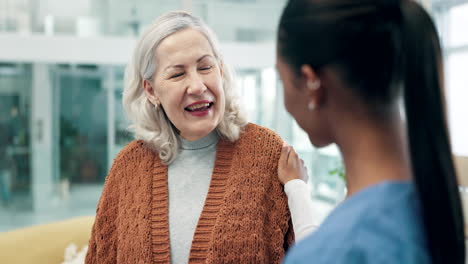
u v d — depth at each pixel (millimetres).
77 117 3555
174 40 991
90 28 3473
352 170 459
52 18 3408
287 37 467
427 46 400
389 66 413
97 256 1123
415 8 416
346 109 444
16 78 3408
